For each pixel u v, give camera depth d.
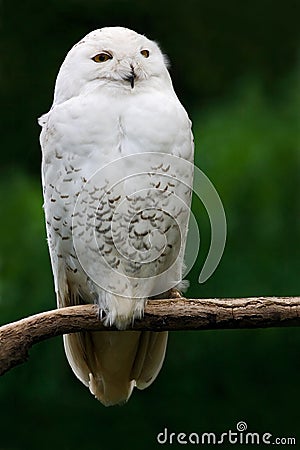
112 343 9.39
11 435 14.46
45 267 13.48
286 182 13.61
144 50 8.96
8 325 8.52
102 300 8.95
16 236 13.55
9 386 14.29
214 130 13.81
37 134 16.47
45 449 14.52
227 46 16.98
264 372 14.29
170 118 8.87
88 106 8.84
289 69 16.77
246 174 13.56
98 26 17.02
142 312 8.82
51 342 14.17
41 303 13.41
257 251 13.71
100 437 14.56
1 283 13.43
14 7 16.92
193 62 16.94
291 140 13.69
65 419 14.52
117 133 8.81
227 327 8.55
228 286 13.63
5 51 16.81
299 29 16.95
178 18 17.02
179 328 8.73
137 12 16.97
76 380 14.42
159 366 9.54
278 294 13.68
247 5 16.98
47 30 16.95
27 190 13.88
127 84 8.86
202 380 14.33
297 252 13.70
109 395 9.70
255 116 13.88
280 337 14.16
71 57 8.99
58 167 8.90
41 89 16.72
